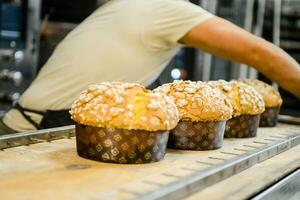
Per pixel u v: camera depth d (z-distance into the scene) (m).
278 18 2.77
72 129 1.34
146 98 1.12
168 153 1.22
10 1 2.37
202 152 1.25
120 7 1.58
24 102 1.61
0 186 0.93
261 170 1.16
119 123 1.08
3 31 2.35
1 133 1.59
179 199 0.91
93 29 1.59
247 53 1.53
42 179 0.97
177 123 1.20
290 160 1.26
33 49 2.44
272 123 1.68
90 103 1.11
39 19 2.44
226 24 1.53
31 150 1.17
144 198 0.85
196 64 2.71
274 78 1.62
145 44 1.55
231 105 1.33
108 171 1.04
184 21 1.51
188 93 1.27
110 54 1.55
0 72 2.40
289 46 2.83
